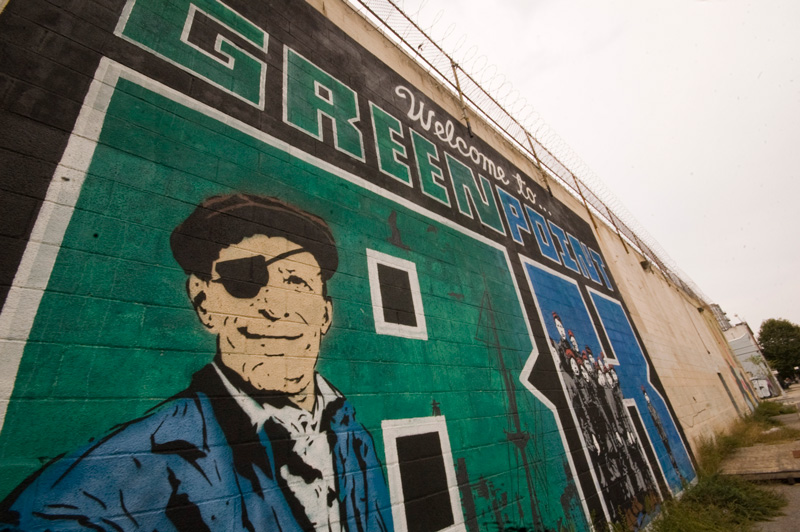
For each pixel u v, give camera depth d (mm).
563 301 6457
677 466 7195
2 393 1522
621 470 5375
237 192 2729
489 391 3922
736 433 11969
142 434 1794
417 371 3318
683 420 8945
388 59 5566
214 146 2760
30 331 1660
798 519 5105
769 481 7062
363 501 2459
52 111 2088
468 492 3135
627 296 9688
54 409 1614
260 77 3449
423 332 3596
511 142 8531
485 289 4758
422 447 3002
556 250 7344
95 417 1699
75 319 1793
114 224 2074
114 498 1622
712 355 16266
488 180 6465
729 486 6352
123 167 2236
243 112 3105
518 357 4609
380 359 3076
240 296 2430
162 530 1687
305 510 2180
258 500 2027
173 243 2262
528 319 5227
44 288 1754
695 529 4793
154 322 2025
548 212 8062
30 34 2188
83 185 2041
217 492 1908
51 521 1463
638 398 7168
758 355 45750
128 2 2777
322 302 2883
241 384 2223
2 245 1695
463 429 3418
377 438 2740
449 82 7070
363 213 3688
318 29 4508
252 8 3789
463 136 6477
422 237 4254
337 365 2756
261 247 2682
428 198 4703
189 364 2068
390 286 3531
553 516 3814
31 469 1489
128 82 2492
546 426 4430
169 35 2906
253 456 2102
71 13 2422
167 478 1786
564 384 5188
